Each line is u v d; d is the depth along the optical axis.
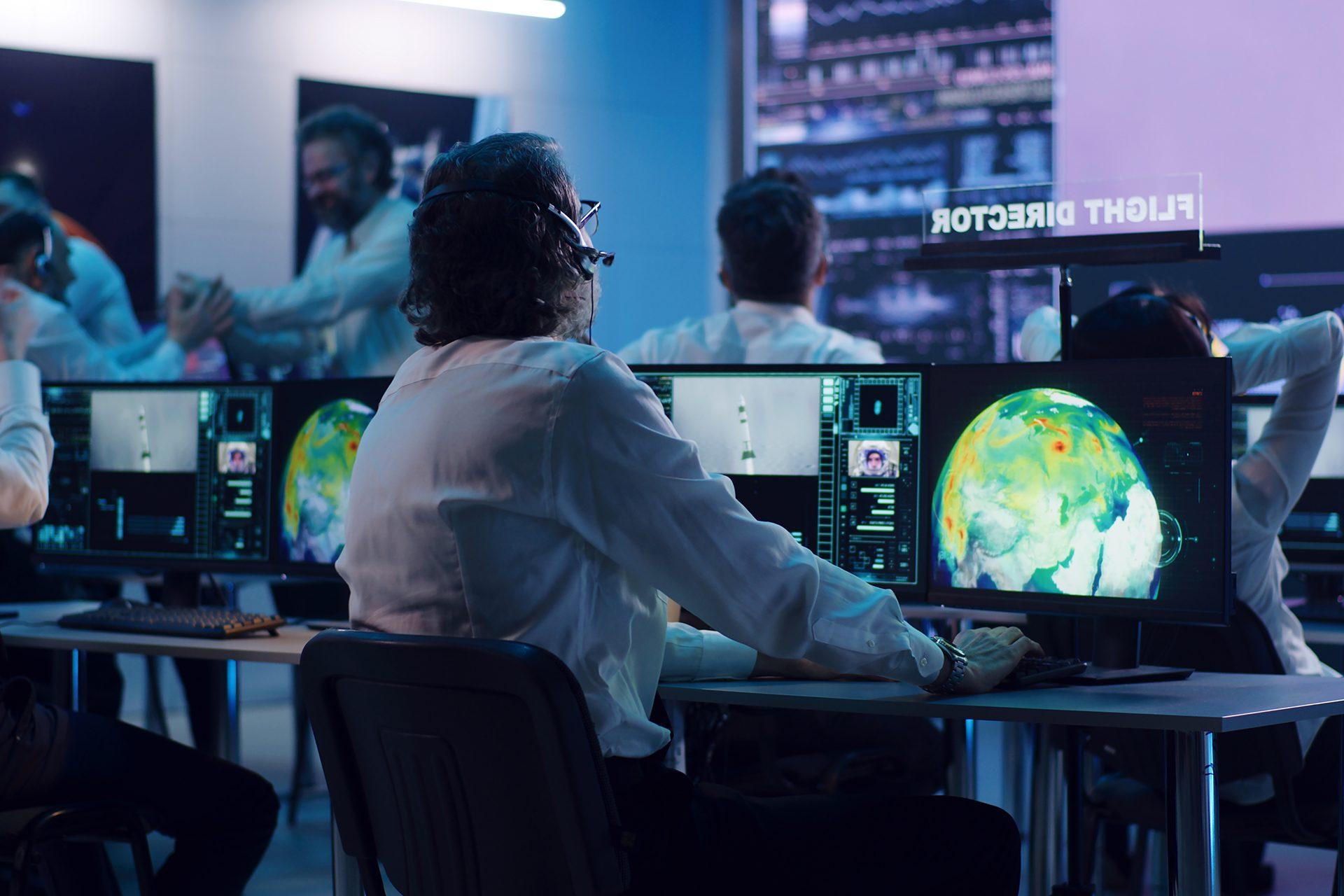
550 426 1.37
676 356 3.23
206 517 2.68
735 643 1.84
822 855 1.54
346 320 5.36
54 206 4.91
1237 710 1.59
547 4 4.97
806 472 2.16
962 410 2.03
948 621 2.77
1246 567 2.14
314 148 5.31
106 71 5.02
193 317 5.15
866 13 5.87
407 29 5.51
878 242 5.89
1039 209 2.15
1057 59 5.57
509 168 1.46
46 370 4.78
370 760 1.43
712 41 6.07
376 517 1.46
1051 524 1.92
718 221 3.24
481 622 1.40
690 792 1.48
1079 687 1.80
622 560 1.41
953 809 1.61
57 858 2.04
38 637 2.38
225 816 2.17
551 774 1.28
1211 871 1.57
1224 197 5.29
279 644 2.25
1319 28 5.12
